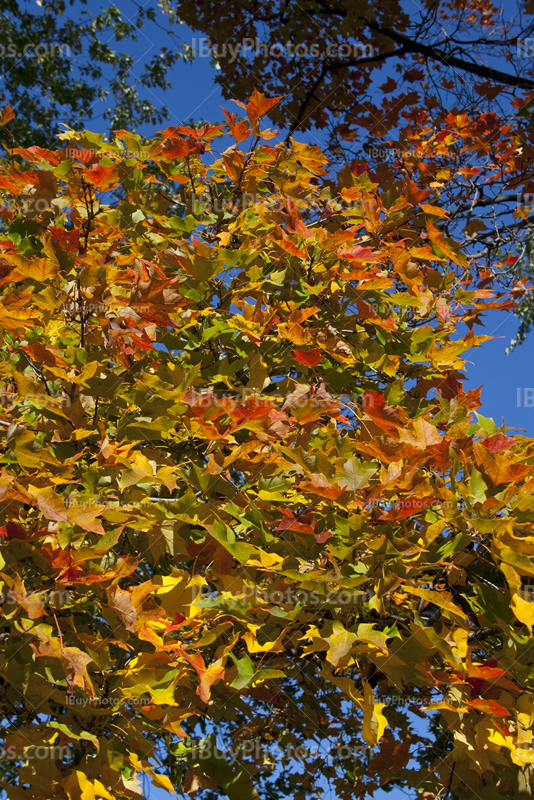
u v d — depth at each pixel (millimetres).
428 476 2027
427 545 1913
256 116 2816
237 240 3168
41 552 1721
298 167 3035
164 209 3146
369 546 1865
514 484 2057
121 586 2230
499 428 2633
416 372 3111
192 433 2146
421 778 2102
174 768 2408
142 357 2359
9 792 1670
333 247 2793
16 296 2090
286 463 2104
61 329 2340
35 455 1851
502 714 1683
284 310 2730
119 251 2906
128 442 2186
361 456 2461
